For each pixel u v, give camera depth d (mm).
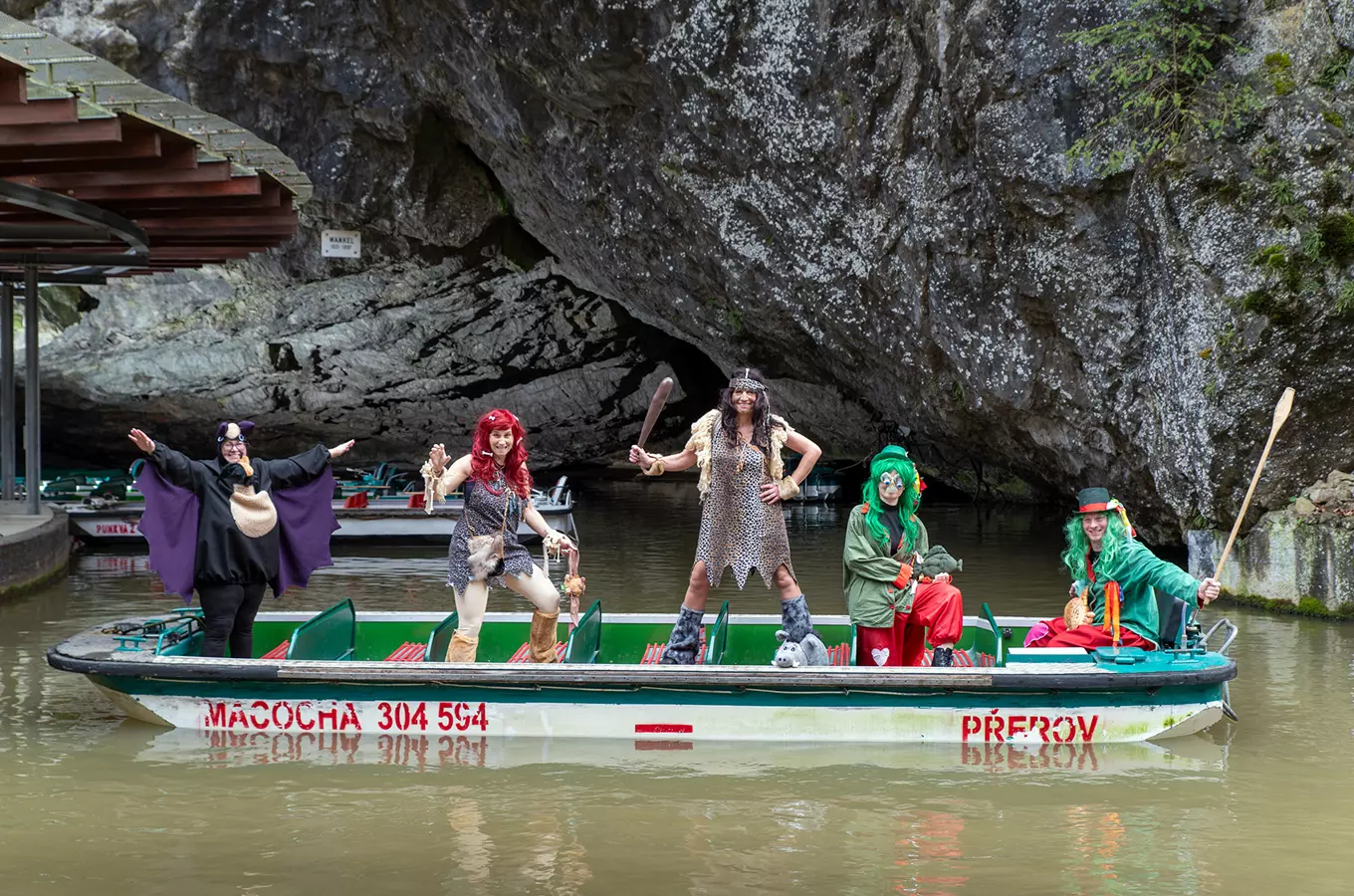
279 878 4121
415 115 15500
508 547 6109
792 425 21531
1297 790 5070
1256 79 9250
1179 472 10453
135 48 14766
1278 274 9203
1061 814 4754
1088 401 11117
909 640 6391
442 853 4332
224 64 15039
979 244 11227
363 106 15422
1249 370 9461
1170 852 4352
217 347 21078
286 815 4730
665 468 6172
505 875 4133
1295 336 9297
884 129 11609
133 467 5973
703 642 6895
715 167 13039
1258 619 9352
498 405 23188
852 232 12375
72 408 23531
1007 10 10180
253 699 5934
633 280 16016
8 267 13906
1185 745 5781
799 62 11750
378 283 18609
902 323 12555
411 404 23328
